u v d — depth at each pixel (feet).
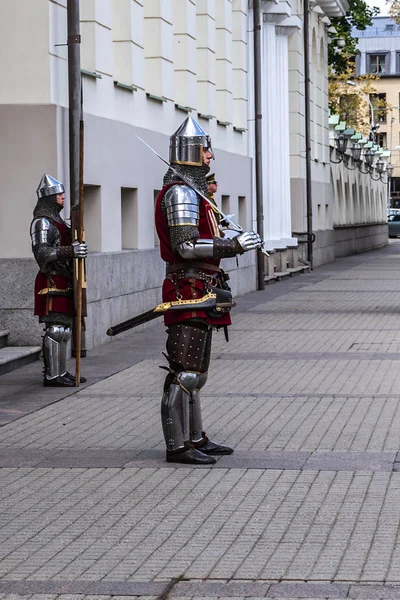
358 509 29.14
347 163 205.46
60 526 28.32
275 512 29.07
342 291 108.68
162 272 78.74
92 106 66.18
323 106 170.91
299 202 147.23
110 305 67.00
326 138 174.70
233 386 49.47
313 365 56.18
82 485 32.32
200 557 25.58
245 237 33.76
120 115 71.77
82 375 53.36
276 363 57.06
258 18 108.68
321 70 170.81
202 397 46.57
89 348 63.26
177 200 33.76
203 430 39.14
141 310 73.67
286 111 134.51
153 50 81.41
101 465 34.65
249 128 116.57
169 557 25.64
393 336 68.90
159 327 76.28
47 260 48.65
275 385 49.65
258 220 110.73
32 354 58.13
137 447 37.14
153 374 53.57
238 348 63.67
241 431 39.29
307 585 23.50
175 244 33.83
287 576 24.11
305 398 46.06
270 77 129.39
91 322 63.52
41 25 58.23
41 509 29.89
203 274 34.63
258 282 111.04
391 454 35.40
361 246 224.94
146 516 29.04
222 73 105.50
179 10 89.56
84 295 50.44
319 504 29.71
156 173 78.89
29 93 58.44
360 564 24.76
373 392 47.50
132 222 74.69
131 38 73.67
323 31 171.63
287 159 134.92
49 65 58.29
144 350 62.85
